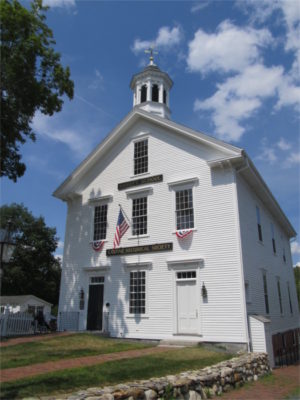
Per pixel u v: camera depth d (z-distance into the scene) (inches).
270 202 860.0
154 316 650.2
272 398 341.4
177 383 307.1
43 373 339.6
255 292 658.8
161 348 546.0
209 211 647.1
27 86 631.8
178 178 702.5
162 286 658.2
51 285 1973.4
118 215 760.3
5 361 407.8
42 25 654.5
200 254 633.0
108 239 762.2
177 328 620.4
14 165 705.6
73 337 615.5
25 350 485.7
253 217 740.0
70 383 300.0
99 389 271.9
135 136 796.0
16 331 670.5
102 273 746.8
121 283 712.4
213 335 581.3
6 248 401.1
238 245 601.6
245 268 619.5
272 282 807.1
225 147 652.7
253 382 423.8
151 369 366.6
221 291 595.5
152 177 736.3
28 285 1888.5
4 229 422.3
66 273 806.5
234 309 575.5
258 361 474.9
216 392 346.6
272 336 590.2
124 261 719.7
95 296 746.2
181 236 655.1
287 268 1057.5
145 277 681.6
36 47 623.2
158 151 749.3
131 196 759.1
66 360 420.5
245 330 557.0
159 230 693.9
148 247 694.5
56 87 686.5
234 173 647.8
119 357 442.9
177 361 417.7
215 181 657.0
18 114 668.1
